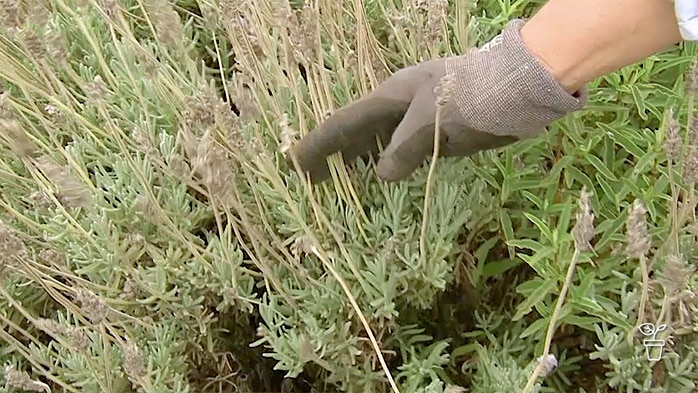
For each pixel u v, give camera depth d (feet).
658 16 2.77
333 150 3.29
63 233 3.42
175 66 3.71
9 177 3.67
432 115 3.09
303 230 3.26
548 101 2.94
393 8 3.74
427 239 3.34
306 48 3.25
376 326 3.38
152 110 3.79
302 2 4.06
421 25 3.54
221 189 2.97
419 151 3.16
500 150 3.59
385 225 3.41
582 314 3.37
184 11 4.19
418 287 3.41
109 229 3.41
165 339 3.41
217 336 3.62
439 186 3.32
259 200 3.36
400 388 3.36
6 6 3.14
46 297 3.71
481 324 3.49
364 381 3.36
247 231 3.28
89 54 4.03
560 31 2.87
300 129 3.41
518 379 3.18
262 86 3.37
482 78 3.00
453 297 3.65
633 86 3.53
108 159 3.67
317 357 3.24
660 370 3.19
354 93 3.66
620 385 3.23
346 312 3.39
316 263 3.44
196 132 3.50
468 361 3.46
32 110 3.76
